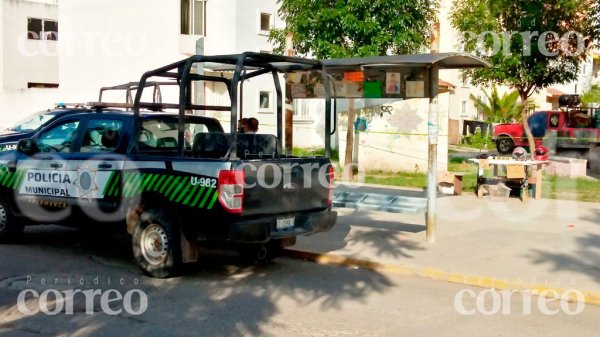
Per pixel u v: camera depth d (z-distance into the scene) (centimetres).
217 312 681
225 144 877
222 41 2550
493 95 3353
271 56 825
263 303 718
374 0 1631
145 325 634
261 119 2542
